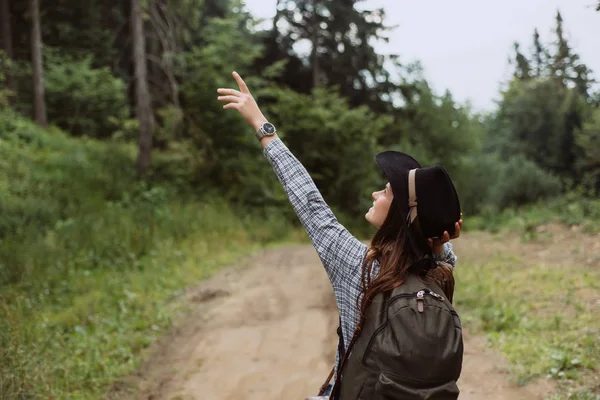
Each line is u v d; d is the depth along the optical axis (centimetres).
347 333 165
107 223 1209
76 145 1900
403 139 2555
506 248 1104
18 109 2239
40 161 1598
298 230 1706
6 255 852
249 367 541
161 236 1202
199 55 1945
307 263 1081
